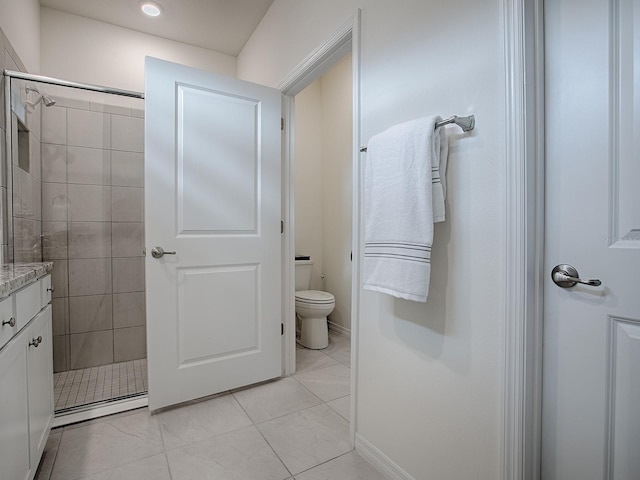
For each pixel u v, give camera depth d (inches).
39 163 85.0
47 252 87.6
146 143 68.7
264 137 83.2
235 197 79.4
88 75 96.1
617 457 32.5
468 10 40.5
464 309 41.3
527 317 35.5
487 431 38.9
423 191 41.3
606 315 32.7
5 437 36.6
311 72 76.6
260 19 98.0
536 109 35.9
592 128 33.0
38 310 51.0
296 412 71.4
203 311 75.7
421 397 47.2
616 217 31.9
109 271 94.7
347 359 102.2
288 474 53.1
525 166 35.1
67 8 91.9
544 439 37.2
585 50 33.4
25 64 77.5
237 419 68.4
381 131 53.8
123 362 96.7
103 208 93.7
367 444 56.8
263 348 83.8
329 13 66.9
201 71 74.7
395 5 51.1
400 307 50.7
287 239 90.0
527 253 35.3
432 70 45.1
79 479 50.8
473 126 39.9
